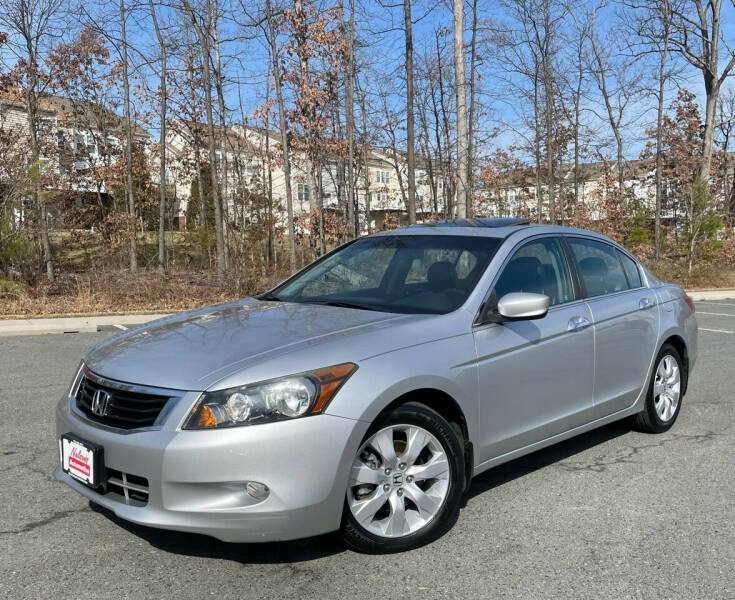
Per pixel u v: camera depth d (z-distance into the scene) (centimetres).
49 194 1620
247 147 2731
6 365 833
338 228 2241
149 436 299
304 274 486
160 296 1539
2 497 406
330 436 304
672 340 561
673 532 363
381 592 298
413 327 359
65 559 328
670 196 3612
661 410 545
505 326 395
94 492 324
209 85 1867
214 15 1898
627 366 493
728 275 2612
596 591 300
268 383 302
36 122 2575
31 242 1580
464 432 368
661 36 2891
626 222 3003
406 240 470
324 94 2089
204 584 304
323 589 301
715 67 3078
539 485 434
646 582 309
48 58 2519
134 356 340
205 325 381
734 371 819
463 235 452
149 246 2917
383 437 327
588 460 484
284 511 296
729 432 557
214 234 2383
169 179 3703
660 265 2564
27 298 1459
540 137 3253
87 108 2858
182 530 293
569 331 434
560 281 455
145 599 291
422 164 3738
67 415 342
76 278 1652
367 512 324
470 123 2362
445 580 310
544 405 417
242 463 291
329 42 1958
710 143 3161
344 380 315
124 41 2153
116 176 2898
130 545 343
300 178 2591
